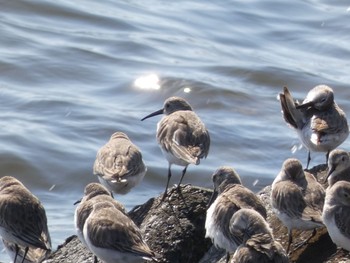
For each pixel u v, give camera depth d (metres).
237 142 25.12
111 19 31.80
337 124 16.34
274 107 27.11
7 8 31.81
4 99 26.72
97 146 24.73
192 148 16.20
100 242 13.80
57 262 15.31
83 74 28.39
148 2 33.81
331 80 28.72
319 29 32.38
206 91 27.61
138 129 25.48
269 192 15.80
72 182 23.41
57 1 32.41
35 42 29.75
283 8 33.66
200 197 15.74
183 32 31.52
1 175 23.73
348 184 13.58
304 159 24.33
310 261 13.91
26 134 25.02
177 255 14.87
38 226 15.12
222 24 32.22
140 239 13.87
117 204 14.56
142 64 29.11
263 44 31.20
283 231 14.70
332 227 13.55
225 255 14.67
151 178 23.23
